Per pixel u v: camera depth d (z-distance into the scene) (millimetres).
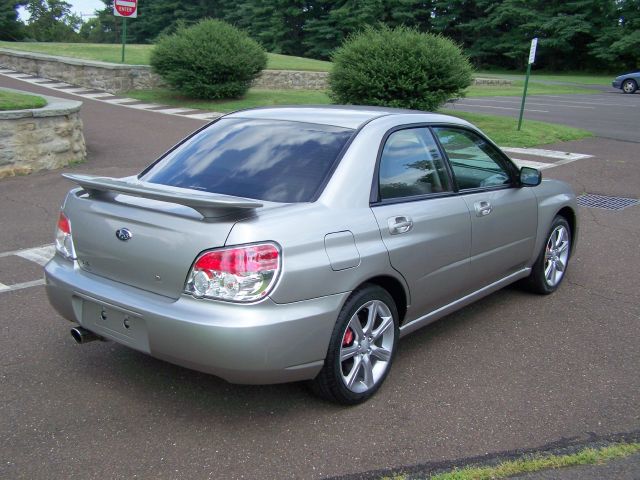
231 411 3635
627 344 4660
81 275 3697
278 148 3953
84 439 3324
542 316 5191
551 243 5660
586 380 4082
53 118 10797
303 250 3268
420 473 3068
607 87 38625
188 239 3207
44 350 4371
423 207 4059
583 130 16625
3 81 22594
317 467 3119
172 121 16781
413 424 3525
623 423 3555
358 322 3639
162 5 63562
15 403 3668
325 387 3555
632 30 48594
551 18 51406
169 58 19734
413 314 4133
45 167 10766
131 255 3418
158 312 3232
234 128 4336
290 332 3203
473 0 55062
